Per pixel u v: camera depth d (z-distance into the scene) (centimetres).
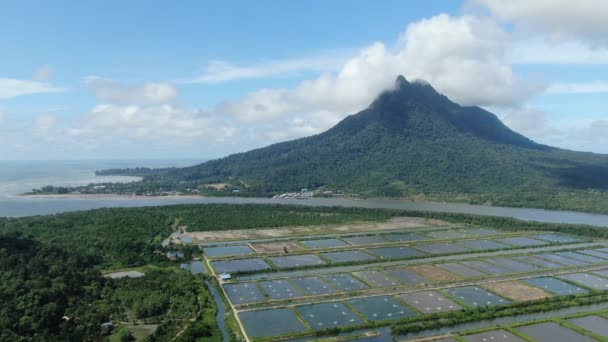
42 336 16212
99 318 18112
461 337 16700
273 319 18400
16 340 15675
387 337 16812
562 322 17938
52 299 18875
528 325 17800
